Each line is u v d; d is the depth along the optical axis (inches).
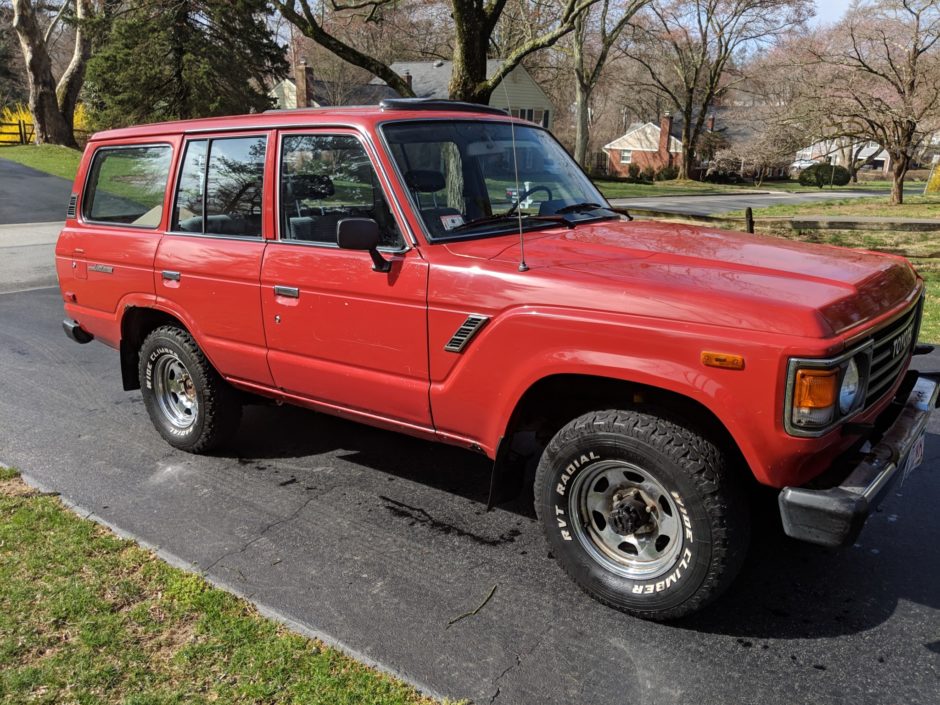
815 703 103.3
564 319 115.0
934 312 328.2
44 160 1212.5
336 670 110.0
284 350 156.3
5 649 114.3
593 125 2763.3
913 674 108.7
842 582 131.5
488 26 506.0
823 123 879.7
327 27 1191.6
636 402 119.1
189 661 112.0
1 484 171.8
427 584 132.1
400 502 163.5
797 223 552.1
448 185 143.5
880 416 129.1
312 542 146.5
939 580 131.9
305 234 149.5
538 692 105.6
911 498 161.5
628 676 108.7
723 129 2284.7
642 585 118.9
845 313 106.7
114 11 1221.7
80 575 134.1
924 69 810.2
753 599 126.9
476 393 128.3
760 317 103.3
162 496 166.2
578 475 121.6
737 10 1930.4
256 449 192.9
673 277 115.1
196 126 170.4
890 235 558.6
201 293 168.2
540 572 136.0
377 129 138.9
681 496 110.3
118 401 231.0
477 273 125.0
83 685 107.1
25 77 2203.5
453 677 108.6
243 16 1165.1
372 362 141.6
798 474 106.1
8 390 241.1
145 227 182.9
